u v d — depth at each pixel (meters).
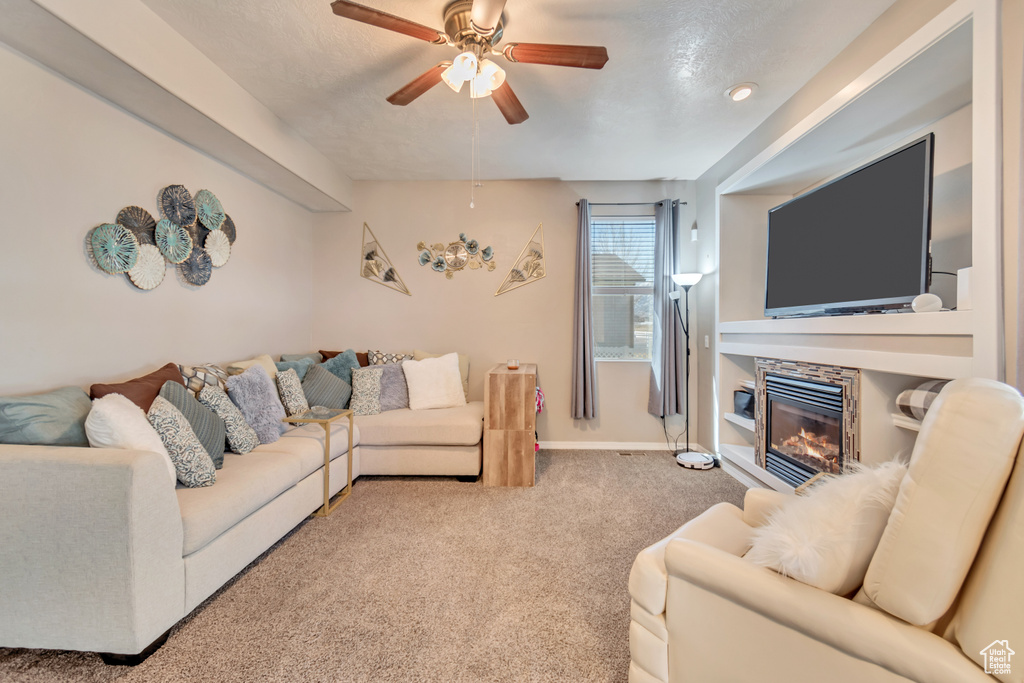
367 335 4.07
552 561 2.00
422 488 2.97
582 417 3.93
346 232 4.05
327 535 2.26
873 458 1.98
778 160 2.73
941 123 2.18
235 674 1.32
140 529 1.34
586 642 1.47
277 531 2.08
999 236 1.36
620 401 4.03
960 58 1.70
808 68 2.28
